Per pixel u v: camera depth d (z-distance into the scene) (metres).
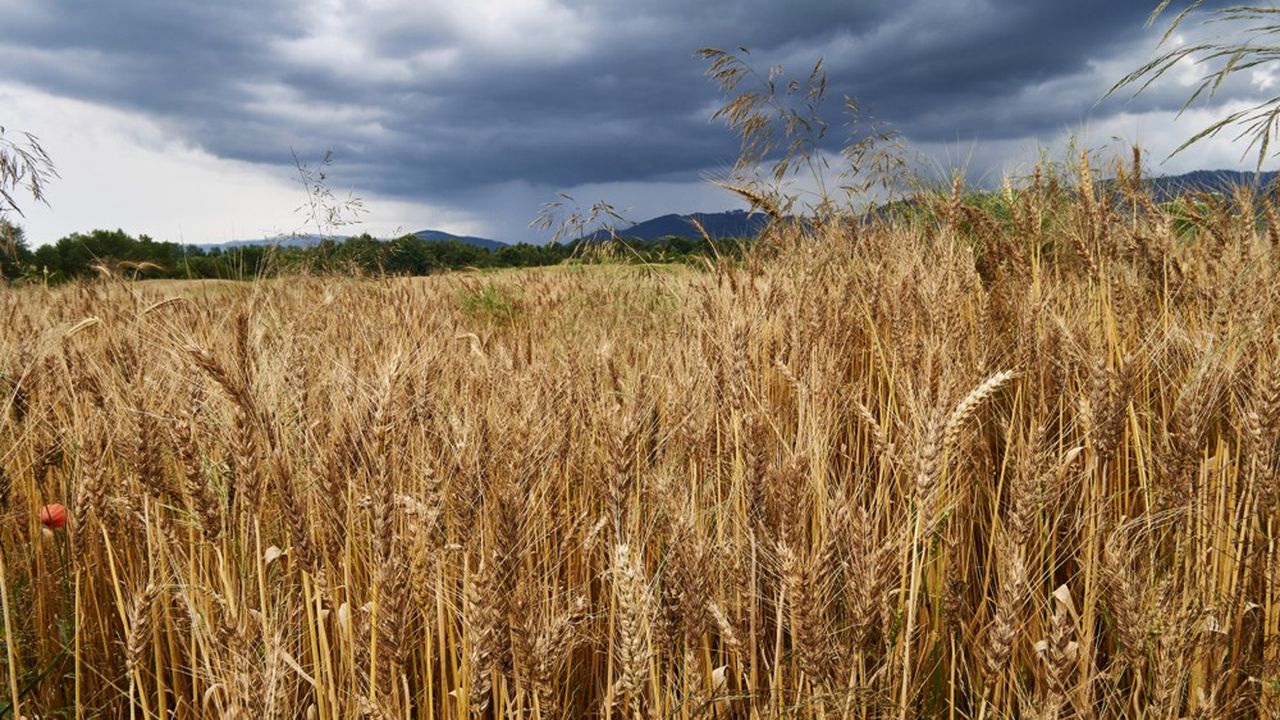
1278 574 2.38
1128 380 2.53
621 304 7.67
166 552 2.61
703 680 2.32
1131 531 2.67
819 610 2.04
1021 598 2.13
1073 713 2.35
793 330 3.71
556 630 2.09
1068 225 4.98
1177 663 2.12
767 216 6.38
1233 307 3.17
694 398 3.13
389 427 2.18
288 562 2.32
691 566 2.16
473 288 9.38
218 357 2.15
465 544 2.27
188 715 2.74
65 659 2.97
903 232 5.62
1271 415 2.34
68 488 3.38
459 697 2.21
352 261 10.76
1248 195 4.57
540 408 2.92
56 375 3.49
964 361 3.46
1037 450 2.30
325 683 2.36
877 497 2.71
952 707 2.42
